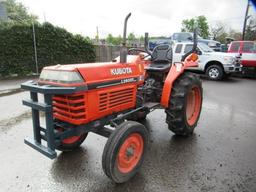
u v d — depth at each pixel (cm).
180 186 268
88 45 1346
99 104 266
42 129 261
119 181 266
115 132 258
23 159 327
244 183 272
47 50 1176
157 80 418
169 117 378
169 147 363
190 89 382
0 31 1039
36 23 1130
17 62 1099
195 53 423
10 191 261
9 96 712
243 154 341
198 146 366
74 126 262
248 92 785
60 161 323
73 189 265
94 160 325
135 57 337
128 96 311
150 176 288
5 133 419
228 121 485
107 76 272
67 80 236
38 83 264
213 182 275
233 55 1035
